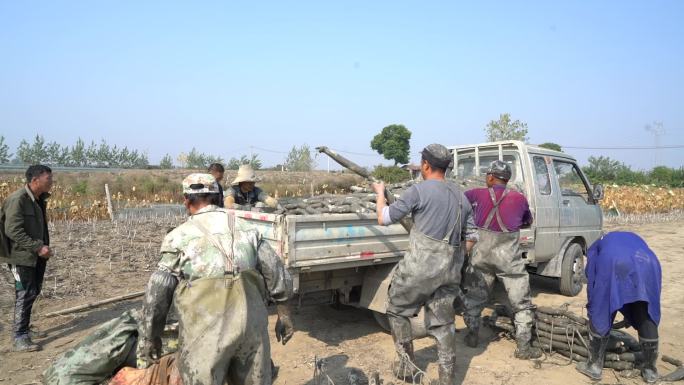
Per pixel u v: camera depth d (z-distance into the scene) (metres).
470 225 3.89
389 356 4.77
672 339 5.57
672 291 7.85
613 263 4.16
